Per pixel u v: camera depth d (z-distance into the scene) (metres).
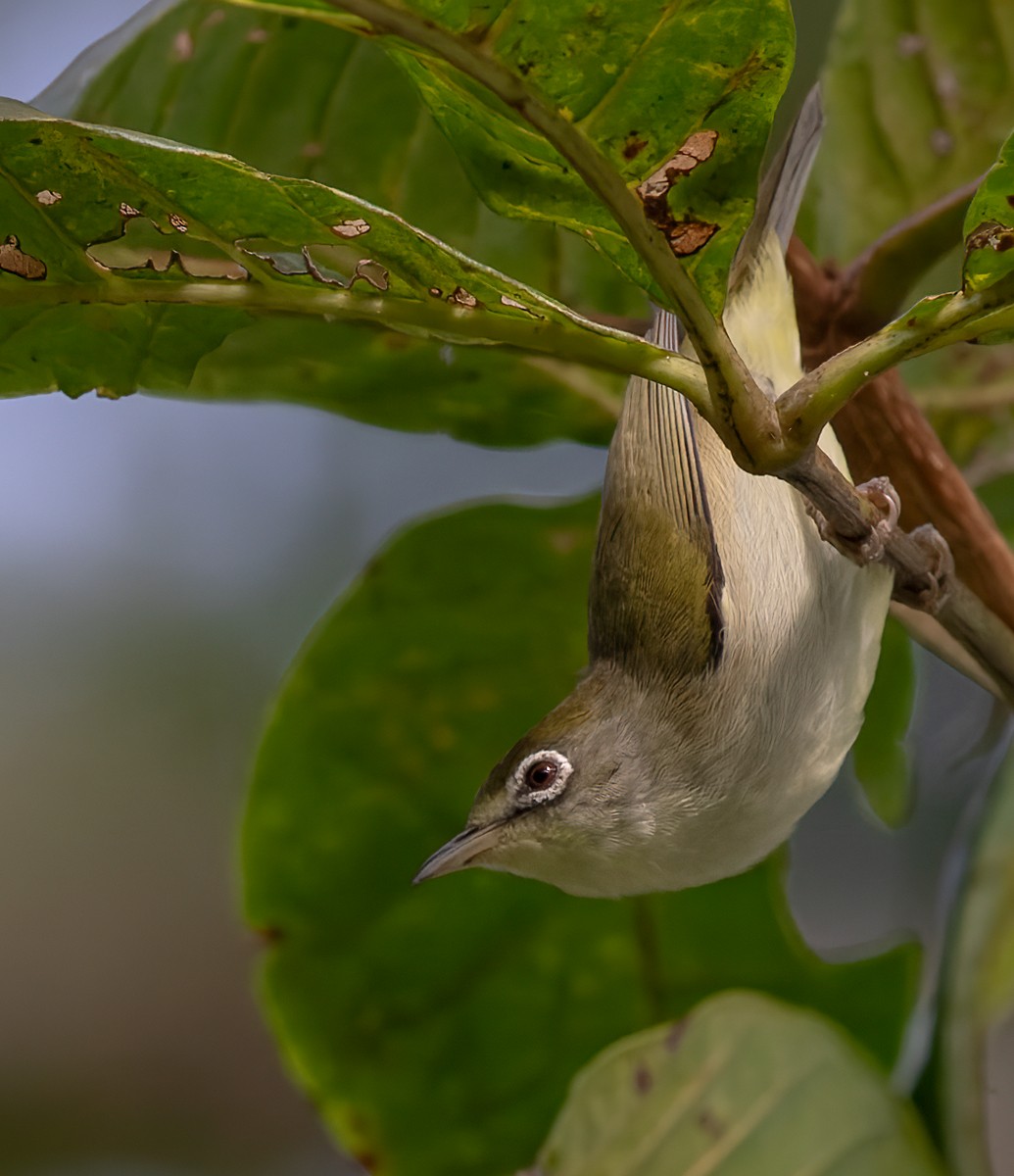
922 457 1.90
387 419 1.94
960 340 1.85
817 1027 1.90
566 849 1.94
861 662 1.93
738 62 1.82
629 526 1.94
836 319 1.91
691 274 1.85
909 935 1.93
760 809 1.94
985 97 1.94
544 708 1.94
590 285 1.93
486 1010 1.94
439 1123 1.94
